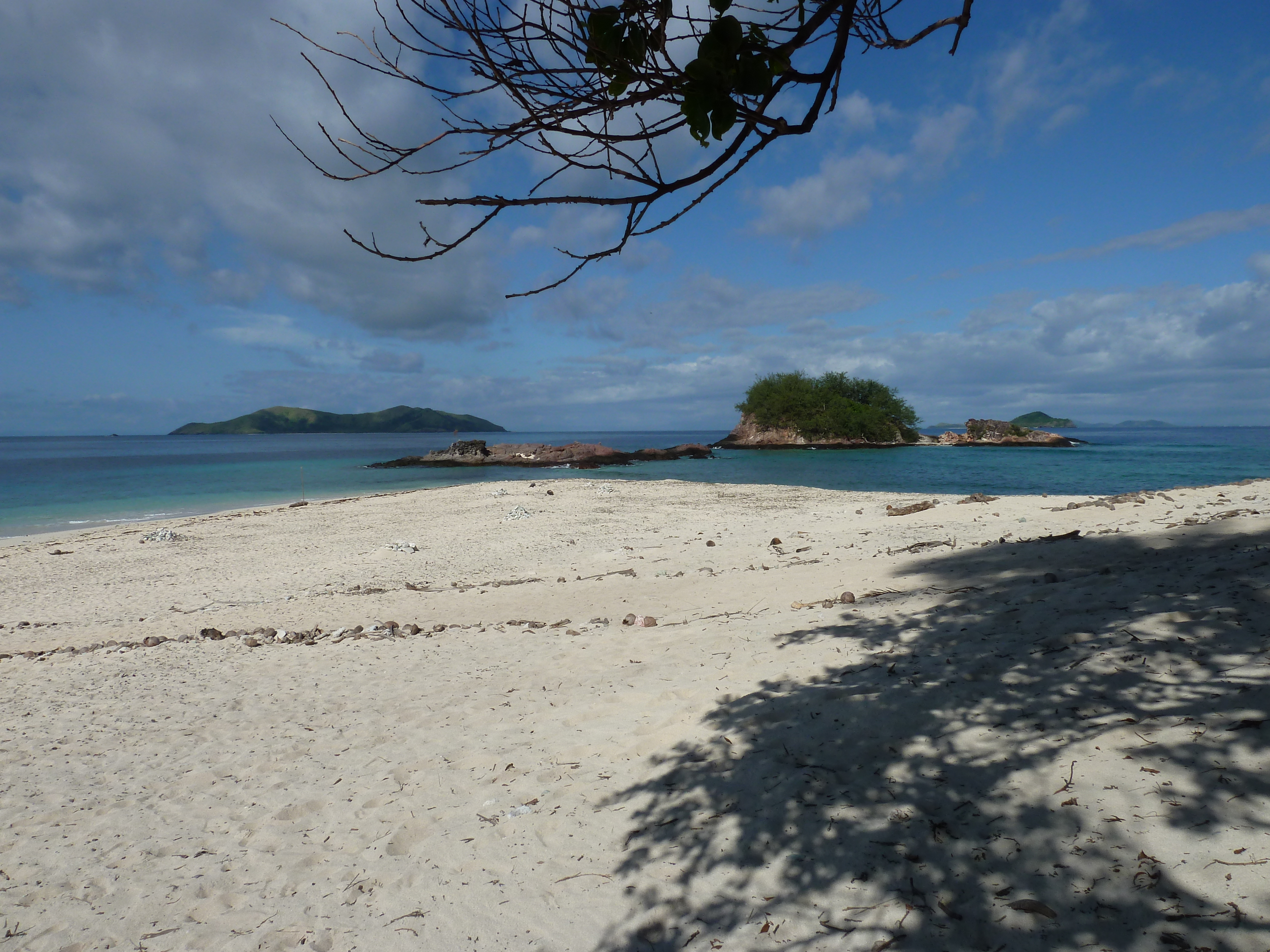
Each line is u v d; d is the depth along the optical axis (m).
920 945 2.41
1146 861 2.44
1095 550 7.68
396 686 6.53
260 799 4.43
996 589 6.43
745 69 1.52
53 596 13.51
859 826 3.10
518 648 7.40
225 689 6.96
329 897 3.34
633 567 12.18
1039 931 2.33
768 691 4.79
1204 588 4.61
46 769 5.15
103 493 35.66
